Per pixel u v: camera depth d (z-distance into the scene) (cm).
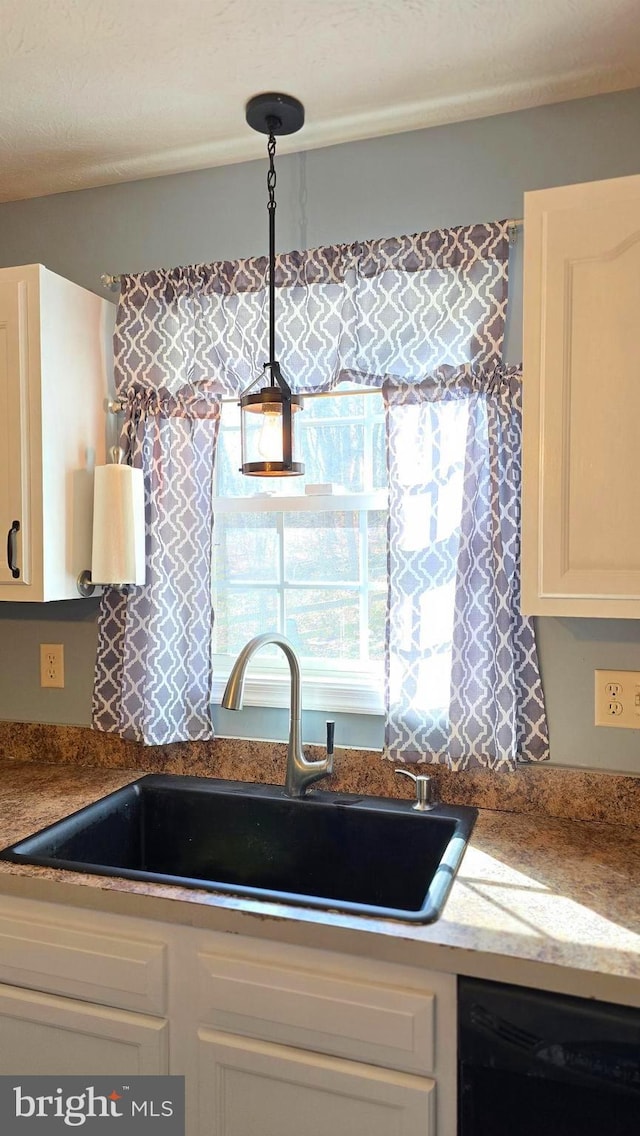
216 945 118
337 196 170
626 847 141
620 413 126
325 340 167
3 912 130
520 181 158
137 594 178
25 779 179
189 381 178
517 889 123
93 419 180
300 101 154
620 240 125
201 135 168
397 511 162
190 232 182
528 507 132
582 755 156
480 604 157
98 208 190
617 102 151
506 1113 105
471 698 156
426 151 164
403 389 160
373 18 129
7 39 133
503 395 155
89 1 124
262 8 126
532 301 130
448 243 159
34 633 198
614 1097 100
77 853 151
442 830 154
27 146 171
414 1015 108
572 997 102
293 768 166
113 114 159
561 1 125
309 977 112
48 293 163
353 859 159
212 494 180
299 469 150
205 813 170
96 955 123
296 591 184
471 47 138
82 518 176
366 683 172
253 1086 116
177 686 179
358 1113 111
